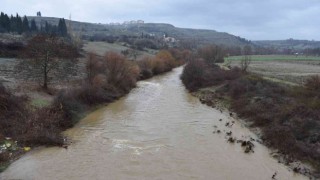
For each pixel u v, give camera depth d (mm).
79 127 30891
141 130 30453
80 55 73750
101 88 43156
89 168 21797
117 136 28484
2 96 29109
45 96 36844
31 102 32969
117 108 39375
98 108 38781
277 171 22281
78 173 21047
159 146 26297
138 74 64250
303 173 22016
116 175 20922
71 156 23688
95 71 46500
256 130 31438
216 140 28203
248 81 48438
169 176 21016
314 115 29328
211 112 38969
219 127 32406
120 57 51406
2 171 20922
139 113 37188
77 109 34094
